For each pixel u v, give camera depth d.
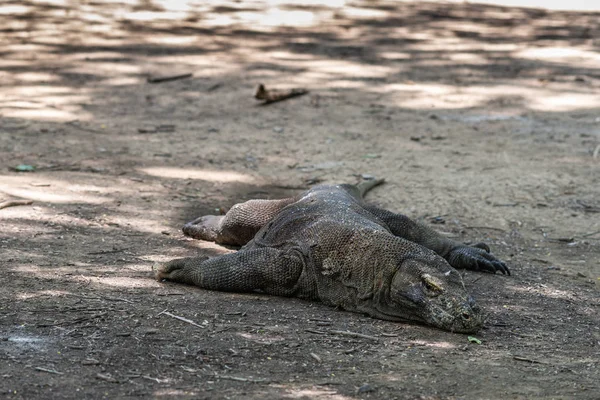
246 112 18.09
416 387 7.00
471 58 23.94
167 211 12.12
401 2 33.75
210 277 9.14
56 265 9.61
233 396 6.65
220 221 10.93
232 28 27.22
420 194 13.45
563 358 7.85
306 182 13.85
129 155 14.83
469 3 34.41
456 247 10.54
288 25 28.09
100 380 6.81
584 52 25.14
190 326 8.05
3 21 26.58
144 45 24.20
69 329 7.79
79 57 22.42
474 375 7.32
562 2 35.41
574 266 10.78
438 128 17.30
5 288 8.74
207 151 15.30
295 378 7.05
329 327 8.24
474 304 8.23
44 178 13.26
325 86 20.38
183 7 30.94
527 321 8.80
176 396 6.60
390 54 24.17
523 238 11.78
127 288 9.02
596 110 18.91
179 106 18.36
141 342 7.59
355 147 15.85
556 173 14.68
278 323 8.28
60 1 30.56
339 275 8.81
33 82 19.73
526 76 21.94
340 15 30.36
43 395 6.50
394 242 8.69
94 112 17.58
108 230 11.10
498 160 15.31
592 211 12.95
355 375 7.17
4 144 14.98
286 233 9.51
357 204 10.41
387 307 8.55
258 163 14.73
